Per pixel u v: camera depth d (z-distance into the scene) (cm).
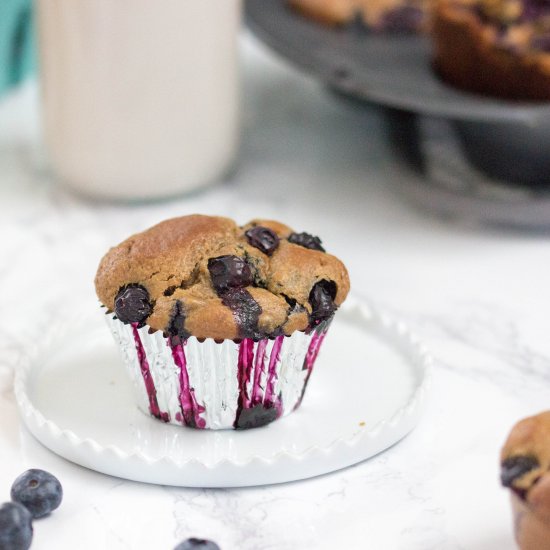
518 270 67
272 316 52
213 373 52
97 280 54
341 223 71
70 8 68
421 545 49
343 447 51
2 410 55
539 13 70
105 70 69
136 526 49
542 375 58
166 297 52
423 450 53
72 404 54
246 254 53
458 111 65
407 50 75
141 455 51
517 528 47
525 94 69
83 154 71
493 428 54
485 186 72
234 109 73
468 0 70
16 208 72
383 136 80
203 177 73
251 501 51
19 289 65
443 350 60
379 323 59
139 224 71
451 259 67
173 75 69
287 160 77
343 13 77
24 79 84
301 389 54
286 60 72
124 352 53
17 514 48
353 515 50
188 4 68
